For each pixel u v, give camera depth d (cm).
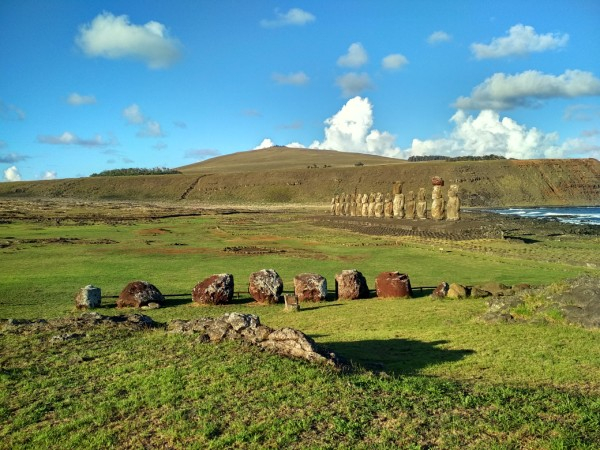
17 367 1277
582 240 5078
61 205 12606
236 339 1414
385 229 6338
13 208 10719
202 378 1141
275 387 1069
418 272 3347
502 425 862
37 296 2639
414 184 16550
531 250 4253
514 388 1059
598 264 3350
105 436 897
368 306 2306
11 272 3422
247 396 1030
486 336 1603
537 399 988
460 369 1270
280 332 1352
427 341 1595
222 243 5244
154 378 1153
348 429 866
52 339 1496
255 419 925
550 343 1468
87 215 9250
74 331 1612
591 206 14862
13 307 2356
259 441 846
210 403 1002
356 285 2558
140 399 1047
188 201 17400
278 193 17550
